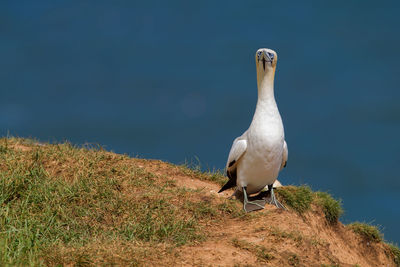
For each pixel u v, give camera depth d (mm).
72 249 9469
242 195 14047
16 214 10922
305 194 15312
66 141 15852
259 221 11891
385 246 16234
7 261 8625
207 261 9320
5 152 14211
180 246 10203
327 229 15070
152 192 12656
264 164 12672
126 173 13570
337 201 16109
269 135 12453
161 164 15453
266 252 10141
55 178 12773
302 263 10062
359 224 16484
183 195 12789
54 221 11016
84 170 13281
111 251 9383
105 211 11578
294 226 11719
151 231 10859
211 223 11812
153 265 8992
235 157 12992
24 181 12422
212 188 14430
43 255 9109
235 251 10000
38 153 13992
